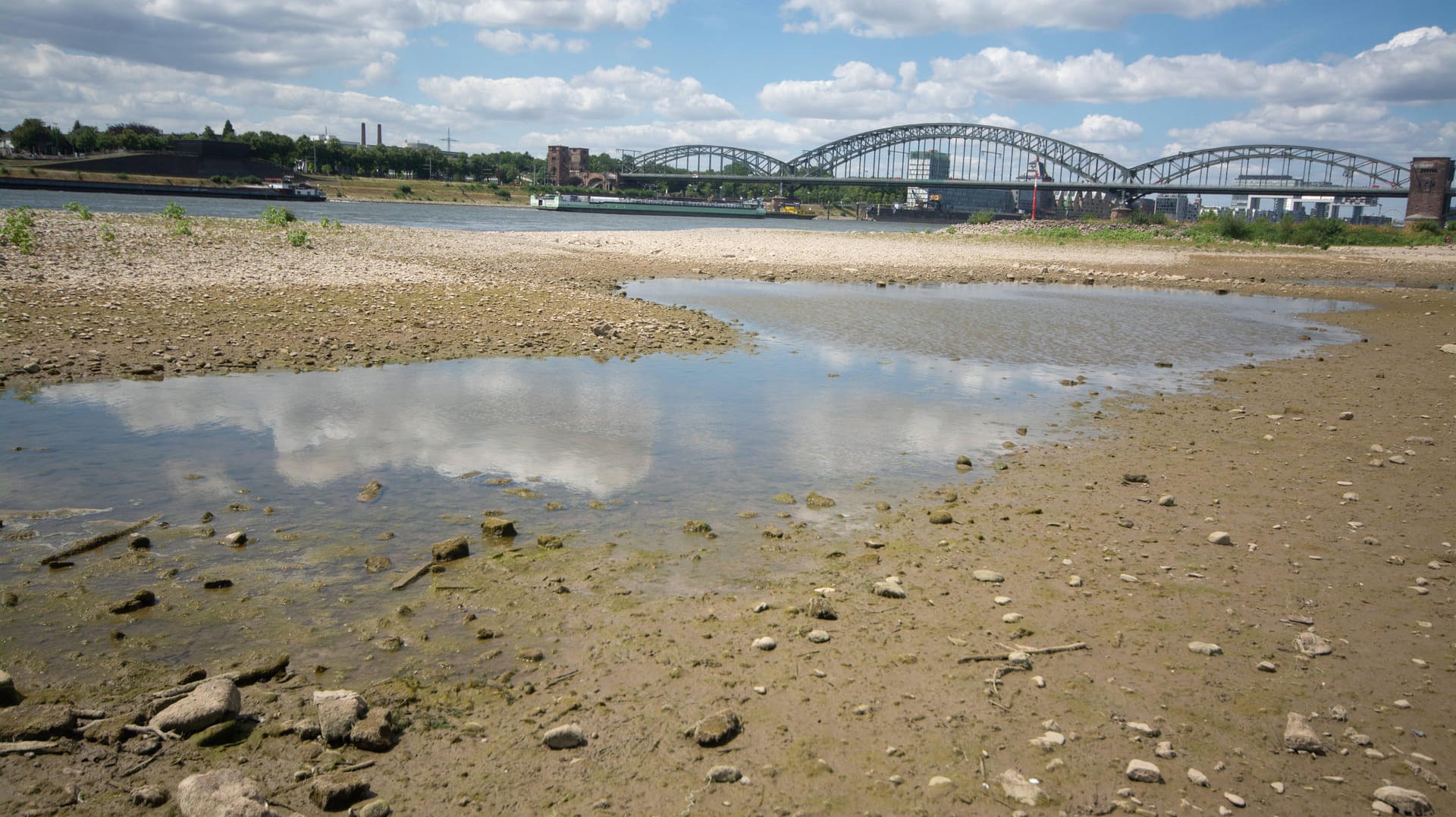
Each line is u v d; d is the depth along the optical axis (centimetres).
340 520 823
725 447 1116
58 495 865
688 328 2100
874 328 2295
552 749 484
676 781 458
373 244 4084
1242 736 508
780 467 1040
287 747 481
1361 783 466
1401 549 807
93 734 479
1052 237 8531
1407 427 1309
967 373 1703
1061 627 642
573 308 2330
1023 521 873
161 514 825
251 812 402
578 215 15650
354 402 1281
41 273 2259
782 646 605
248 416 1187
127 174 16862
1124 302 3256
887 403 1408
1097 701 543
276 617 629
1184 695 553
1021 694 548
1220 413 1398
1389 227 11744
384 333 1839
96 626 608
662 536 809
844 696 543
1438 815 437
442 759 474
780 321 2372
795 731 505
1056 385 1619
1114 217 13650
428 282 2725
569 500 903
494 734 498
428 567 721
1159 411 1411
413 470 983
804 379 1579
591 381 1495
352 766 466
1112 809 441
